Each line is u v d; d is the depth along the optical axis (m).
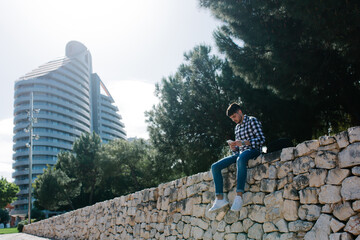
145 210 7.21
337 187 3.09
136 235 7.49
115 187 39.31
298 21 6.83
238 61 8.15
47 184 38.81
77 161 39.03
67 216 13.80
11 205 105.75
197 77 12.81
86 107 129.00
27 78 118.31
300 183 3.50
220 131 11.97
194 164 14.66
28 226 22.97
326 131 9.73
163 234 6.25
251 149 4.14
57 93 115.88
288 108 9.47
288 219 3.58
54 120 111.69
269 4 6.88
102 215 10.01
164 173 18.88
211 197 4.94
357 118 8.34
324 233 3.12
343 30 5.82
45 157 104.94
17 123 109.94
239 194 4.02
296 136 9.81
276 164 3.87
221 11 7.56
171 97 13.44
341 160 3.08
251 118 4.26
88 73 139.00
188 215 5.52
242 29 7.71
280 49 7.27
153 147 15.12
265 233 3.88
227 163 4.40
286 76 7.40
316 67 7.25
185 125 13.15
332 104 8.82
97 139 41.34
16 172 104.50
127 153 35.09
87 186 41.31
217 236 4.70
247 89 10.38
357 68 7.38
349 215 2.94
